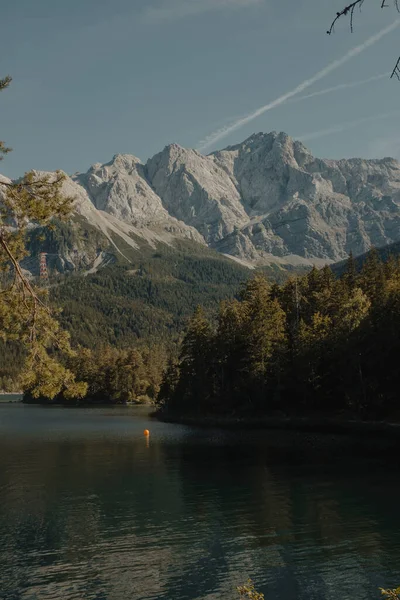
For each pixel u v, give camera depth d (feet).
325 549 87.15
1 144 55.72
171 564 82.02
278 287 421.18
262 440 242.17
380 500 117.70
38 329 56.13
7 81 52.08
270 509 112.57
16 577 77.71
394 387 285.84
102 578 77.05
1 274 56.70
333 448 205.36
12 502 122.93
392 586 72.59
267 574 77.46
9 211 57.26
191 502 120.67
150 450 214.28
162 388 477.36
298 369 325.42
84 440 254.88
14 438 265.75
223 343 379.76
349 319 320.09
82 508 116.88
